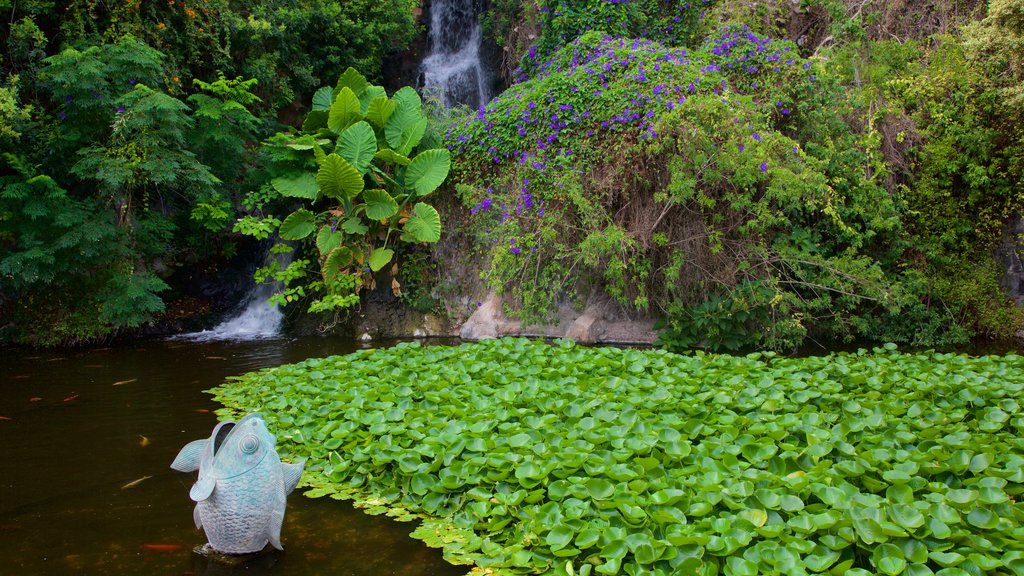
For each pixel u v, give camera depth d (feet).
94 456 15.24
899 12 35.58
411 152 32.91
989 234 30.22
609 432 13.24
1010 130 29.66
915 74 32.24
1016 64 28.63
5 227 26.48
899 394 16.38
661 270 27.07
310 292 32.71
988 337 29.91
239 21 32.91
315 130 33.53
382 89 34.09
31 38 27.76
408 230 29.94
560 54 33.55
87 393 20.49
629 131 26.71
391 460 13.09
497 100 32.27
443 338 30.81
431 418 14.85
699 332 26.68
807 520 9.62
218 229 30.81
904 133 30.42
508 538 10.82
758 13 36.45
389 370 19.90
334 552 10.91
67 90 25.81
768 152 24.77
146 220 29.22
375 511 12.32
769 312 26.09
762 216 24.75
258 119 31.45
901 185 30.12
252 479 10.31
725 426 13.69
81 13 28.81
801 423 13.84
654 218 26.40
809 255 26.71
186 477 14.12
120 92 27.07
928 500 10.40
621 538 9.71
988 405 15.98
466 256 32.42
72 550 10.94
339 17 39.09
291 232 30.63
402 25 42.96
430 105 36.24
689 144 24.73
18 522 11.97
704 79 26.96
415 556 10.77
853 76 32.53
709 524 9.89
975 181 29.40
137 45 27.20
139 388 21.09
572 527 10.11
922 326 29.09
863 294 26.86
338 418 15.79
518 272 28.43
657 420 14.30
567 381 17.30
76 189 28.68
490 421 14.25
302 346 28.55
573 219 27.50
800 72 28.45
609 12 34.19
